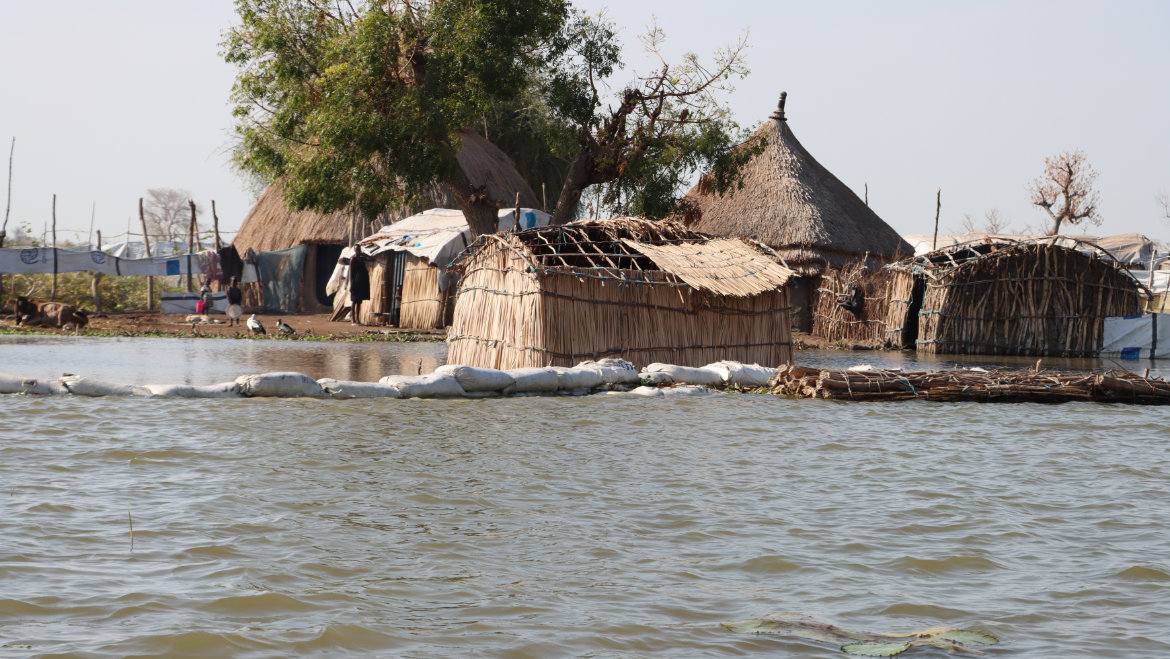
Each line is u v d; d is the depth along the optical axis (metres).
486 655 5.41
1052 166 81.19
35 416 13.47
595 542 7.78
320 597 6.32
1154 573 7.23
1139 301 38.28
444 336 36.81
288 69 34.03
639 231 23.83
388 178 34.62
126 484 9.41
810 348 37.59
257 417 14.07
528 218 40.91
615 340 20.92
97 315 42.88
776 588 6.74
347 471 10.26
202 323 40.88
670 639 5.72
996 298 37.53
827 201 48.19
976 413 16.88
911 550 7.75
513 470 10.54
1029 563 7.48
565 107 36.69
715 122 36.81
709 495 9.56
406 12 33.44
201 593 6.31
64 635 5.50
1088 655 5.59
